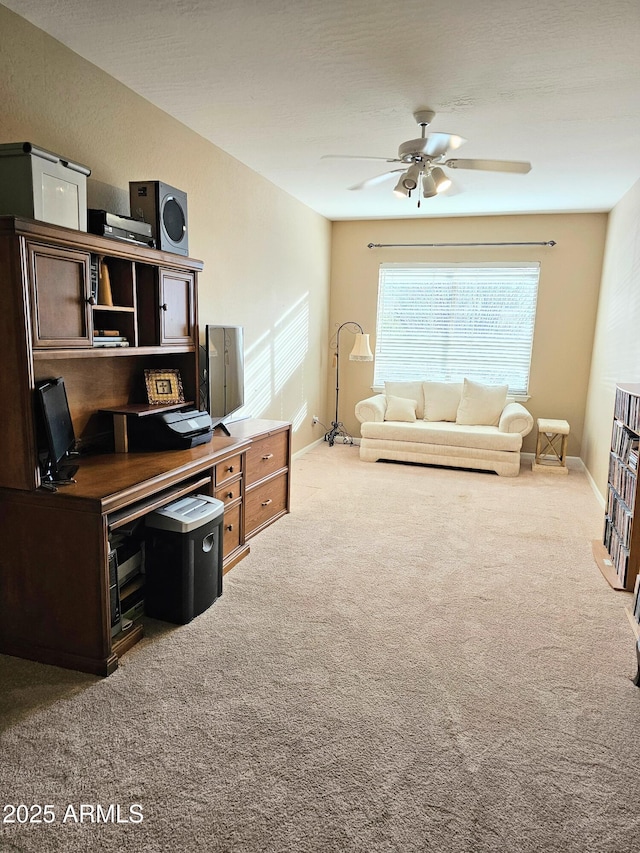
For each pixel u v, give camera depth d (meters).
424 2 2.11
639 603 2.51
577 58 2.51
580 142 3.64
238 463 3.26
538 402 6.14
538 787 1.68
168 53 2.57
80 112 2.63
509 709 2.03
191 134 3.54
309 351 6.04
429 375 6.48
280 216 4.98
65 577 2.16
